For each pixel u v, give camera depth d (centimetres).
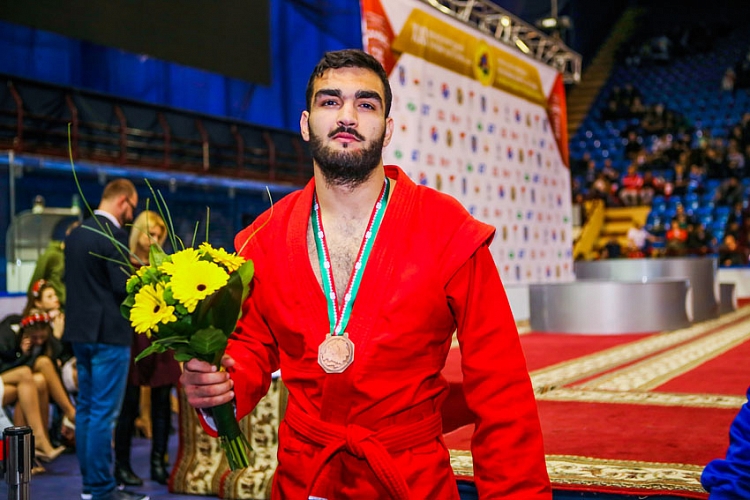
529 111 834
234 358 154
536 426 149
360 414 145
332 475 147
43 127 1002
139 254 383
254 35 1199
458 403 296
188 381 142
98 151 1072
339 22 1530
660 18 2167
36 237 694
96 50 1117
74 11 942
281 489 153
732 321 884
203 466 374
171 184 1165
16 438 207
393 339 143
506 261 784
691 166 1714
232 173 1266
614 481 253
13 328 458
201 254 144
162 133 1170
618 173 1781
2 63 999
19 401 443
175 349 140
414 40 630
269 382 163
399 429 146
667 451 291
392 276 145
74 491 391
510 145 792
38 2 906
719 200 1650
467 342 150
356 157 146
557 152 899
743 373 486
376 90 148
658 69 2012
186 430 381
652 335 738
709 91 1902
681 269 908
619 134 1878
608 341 690
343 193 152
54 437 488
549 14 1557
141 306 138
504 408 148
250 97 1375
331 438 145
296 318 149
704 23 2053
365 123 147
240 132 1322
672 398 404
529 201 831
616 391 432
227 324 140
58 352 471
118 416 395
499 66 769
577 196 1669
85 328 339
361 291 146
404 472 144
